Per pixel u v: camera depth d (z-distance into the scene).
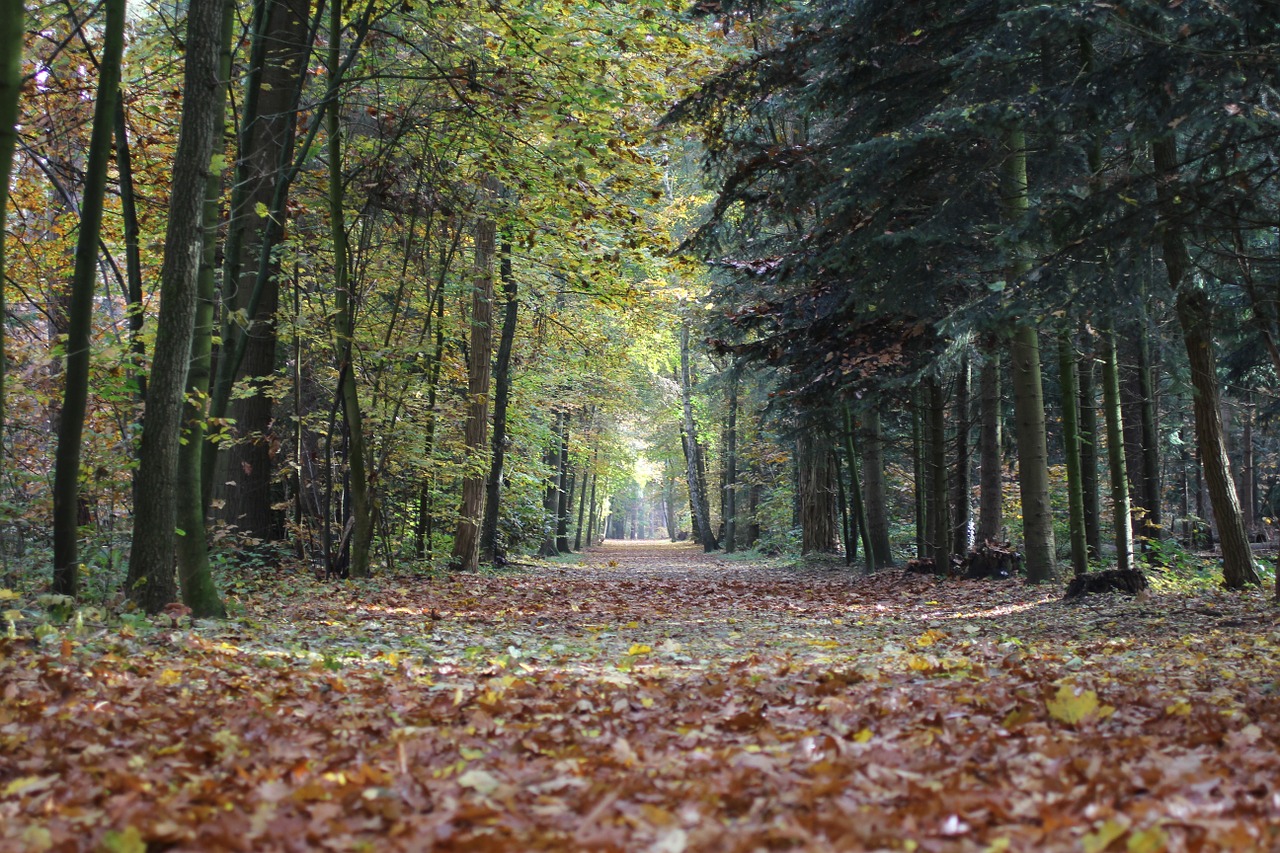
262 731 4.73
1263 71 8.55
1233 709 5.17
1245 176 8.84
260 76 12.47
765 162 14.18
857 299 14.27
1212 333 10.98
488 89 13.92
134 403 10.41
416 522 21.95
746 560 35.53
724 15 14.34
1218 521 12.68
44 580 9.34
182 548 9.52
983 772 3.86
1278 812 3.17
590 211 16.12
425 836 2.99
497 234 20.95
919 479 21.80
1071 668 7.22
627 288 18.30
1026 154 13.66
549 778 3.88
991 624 11.38
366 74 15.95
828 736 4.29
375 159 15.08
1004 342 16.30
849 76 13.45
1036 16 9.65
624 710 5.54
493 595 15.81
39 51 11.35
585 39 14.39
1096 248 9.41
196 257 9.07
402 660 7.69
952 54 13.16
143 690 5.62
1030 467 16.17
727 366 22.95
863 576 21.83
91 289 8.48
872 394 17.59
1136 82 9.10
